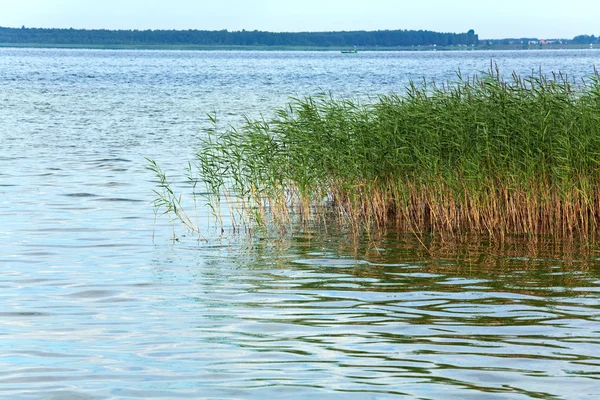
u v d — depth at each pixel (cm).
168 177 3281
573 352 1178
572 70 14338
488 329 1297
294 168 2333
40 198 2758
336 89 9625
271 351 1189
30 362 1141
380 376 1083
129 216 2434
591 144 2117
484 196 2184
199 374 1092
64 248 1977
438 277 1680
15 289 1570
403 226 2262
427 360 1146
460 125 2230
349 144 2325
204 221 2362
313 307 1440
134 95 9244
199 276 1689
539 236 2109
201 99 8469
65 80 13162
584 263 1800
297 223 2333
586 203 2105
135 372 1100
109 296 1519
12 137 4856
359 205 2389
